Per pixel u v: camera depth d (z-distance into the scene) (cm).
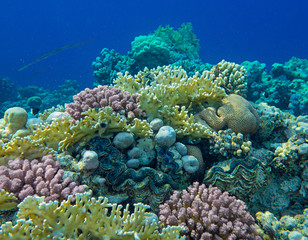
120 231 234
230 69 580
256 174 365
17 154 313
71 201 258
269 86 829
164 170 340
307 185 397
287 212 403
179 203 304
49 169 280
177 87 420
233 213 300
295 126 502
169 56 1016
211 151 394
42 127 346
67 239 215
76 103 370
